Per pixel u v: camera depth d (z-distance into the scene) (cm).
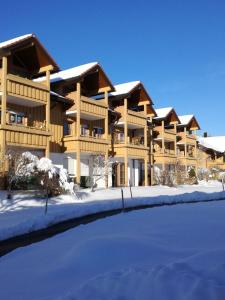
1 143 2220
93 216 1520
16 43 2311
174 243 778
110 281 510
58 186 2170
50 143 2819
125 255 685
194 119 5075
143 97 3738
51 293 520
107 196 2391
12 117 2530
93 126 3306
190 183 4306
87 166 3203
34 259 750
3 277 624
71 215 1489
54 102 2836
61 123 2936
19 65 2666
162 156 4153
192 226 995
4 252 904
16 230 1150
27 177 2150
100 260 666
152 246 735
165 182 3800
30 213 1524
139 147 3569
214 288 453
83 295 476
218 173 5584
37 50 2533
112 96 3438
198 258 602
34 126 2694
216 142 6994
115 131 3619
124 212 1487
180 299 441
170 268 538
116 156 3438
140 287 486
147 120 4022
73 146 2855
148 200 1998
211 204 1750
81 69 2975
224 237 821
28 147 2406
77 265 650
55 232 1169
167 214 1331
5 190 2125
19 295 521
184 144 4838
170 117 4531
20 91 2369
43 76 2839
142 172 4041
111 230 1024
